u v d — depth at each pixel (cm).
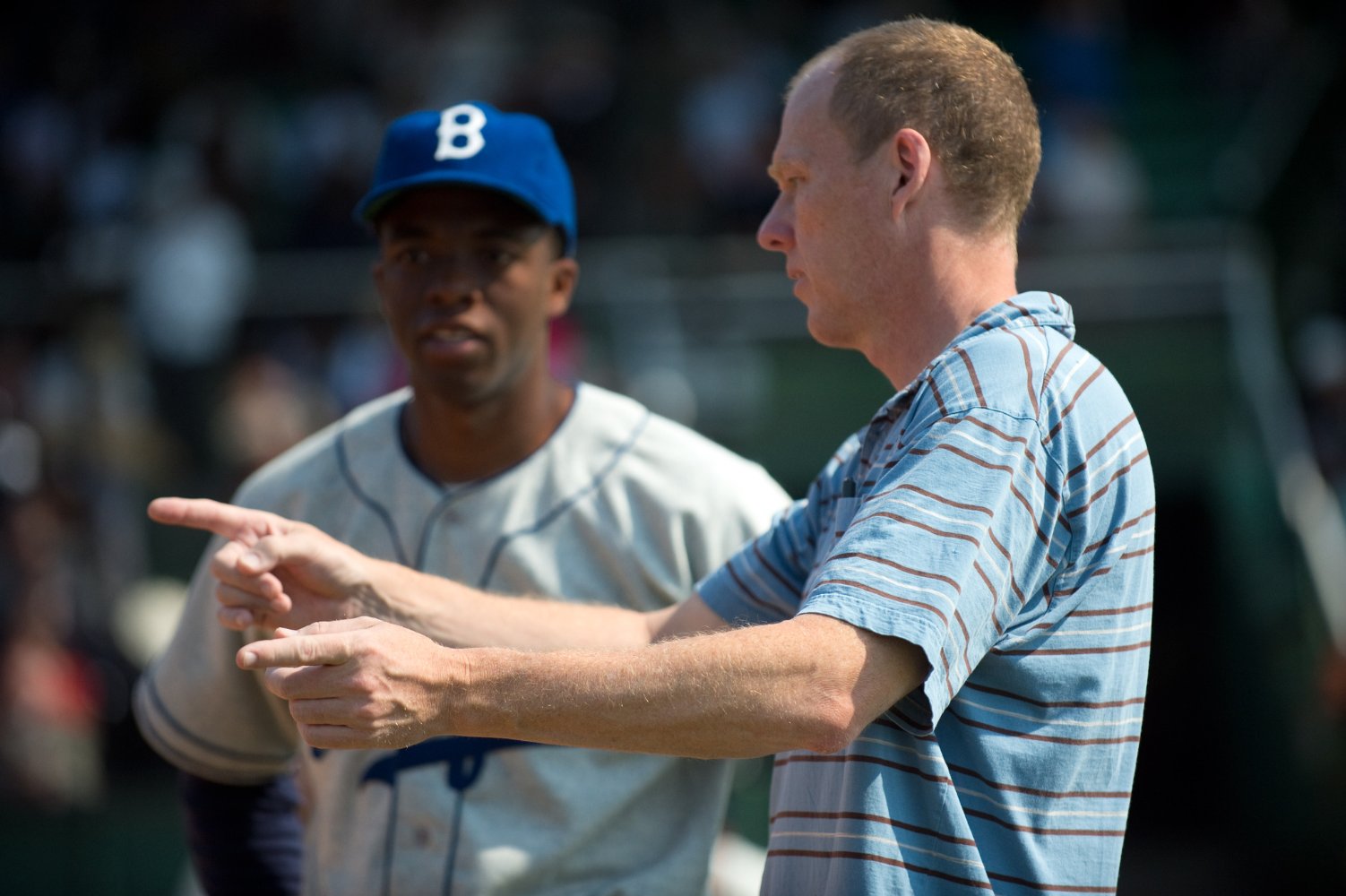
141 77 2158
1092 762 372
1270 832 1425
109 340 1545
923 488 355
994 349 371
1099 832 373
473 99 2130
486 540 523
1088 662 369
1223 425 1639
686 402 1581
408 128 527
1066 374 373
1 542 1302
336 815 515
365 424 551
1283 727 1385
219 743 541
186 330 1561
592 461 532
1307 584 1310
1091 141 1995
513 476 529
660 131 2017
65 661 1292
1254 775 1466
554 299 557
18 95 2230
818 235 401
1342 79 1612
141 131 2105
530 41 2227
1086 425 370
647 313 1602
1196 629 1644
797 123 406
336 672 334
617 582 521
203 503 463
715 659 337
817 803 388
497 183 509
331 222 1789
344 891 506
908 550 347
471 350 512
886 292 397
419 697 339
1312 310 1658
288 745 557
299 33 2306
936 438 362
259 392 1521
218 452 1527
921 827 366
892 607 341
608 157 1981
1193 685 1633
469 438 526
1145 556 381
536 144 532
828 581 349
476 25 2230
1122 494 373
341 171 1825
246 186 1902
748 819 1302
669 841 508
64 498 1374
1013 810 366
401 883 495
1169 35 2536
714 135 2025
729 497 527
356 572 463
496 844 490
